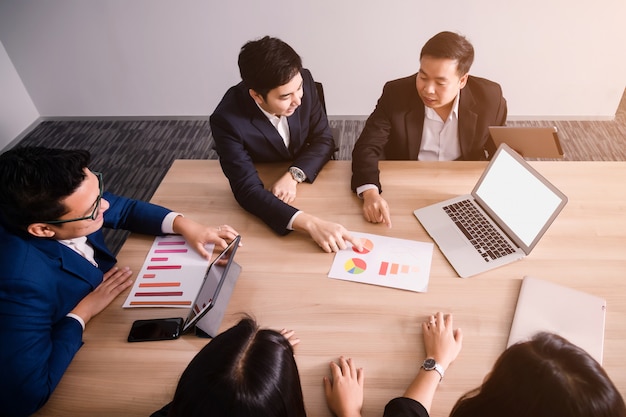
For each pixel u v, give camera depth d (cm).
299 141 173
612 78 294
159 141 326
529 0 268
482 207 142
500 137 160
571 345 66
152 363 107
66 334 110
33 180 97
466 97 172
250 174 153
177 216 142
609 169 156
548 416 61
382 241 135
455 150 188
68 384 104
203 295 114
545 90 306
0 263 102
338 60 306
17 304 101
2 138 321
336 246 133
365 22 287
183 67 319
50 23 301
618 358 101
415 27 287
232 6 286
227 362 63
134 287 127
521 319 109
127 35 304
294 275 127
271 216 141
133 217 143
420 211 144
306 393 99
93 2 290
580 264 124
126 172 297
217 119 158
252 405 60
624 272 121
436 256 129
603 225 135
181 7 289
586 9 268
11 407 97
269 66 133
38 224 105
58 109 348
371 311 116
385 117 181
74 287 117
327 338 110
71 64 321
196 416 60
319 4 281
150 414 98
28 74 328
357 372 102
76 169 103
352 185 154
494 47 290
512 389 64
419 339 109
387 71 309
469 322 111
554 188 118
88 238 130
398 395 98
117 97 338
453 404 95
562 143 296
